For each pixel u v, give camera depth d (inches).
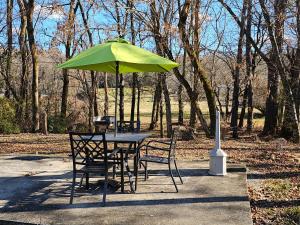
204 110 998.4
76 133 216.8
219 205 214.8
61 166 330.3
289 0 475.2
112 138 247.9
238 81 820.0
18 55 850.1
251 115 947.3
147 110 1444.4
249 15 636.7
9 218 195.6
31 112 759.7
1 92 853.8
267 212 211.9
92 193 240.1
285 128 727.7
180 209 208.4
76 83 937.5
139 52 245.6
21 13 832.3
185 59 711.7
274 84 813.9
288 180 286.4
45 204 218.4
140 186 254.8
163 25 563.8
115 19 756.6
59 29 759.1
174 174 290.0
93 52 239.0
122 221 190.9
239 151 430.6
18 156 384.2
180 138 567.2
